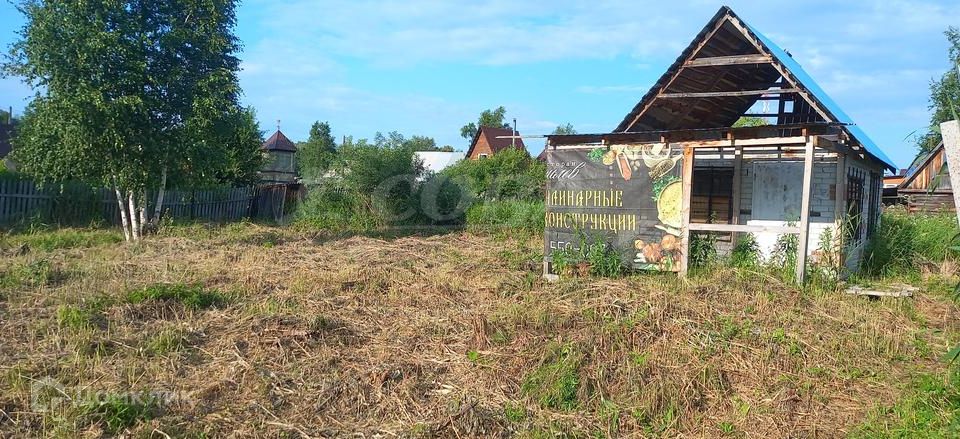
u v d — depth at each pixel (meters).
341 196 24.14
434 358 6.80
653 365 6.41
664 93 11.74
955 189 4.12
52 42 13.65
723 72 11.72
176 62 15.41
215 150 16.16
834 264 10.43
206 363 6.51
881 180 15.72
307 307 8.76
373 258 13.61
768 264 11.04
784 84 11.72
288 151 39.59
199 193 22.73
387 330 7.79
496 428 5.33
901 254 12.45
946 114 25.17
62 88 13.88
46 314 7.90
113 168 14.69
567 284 9.78
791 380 6.30
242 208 25.80
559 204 11.36
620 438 5.29
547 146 11.44
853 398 6.02
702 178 12.56
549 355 6.56
